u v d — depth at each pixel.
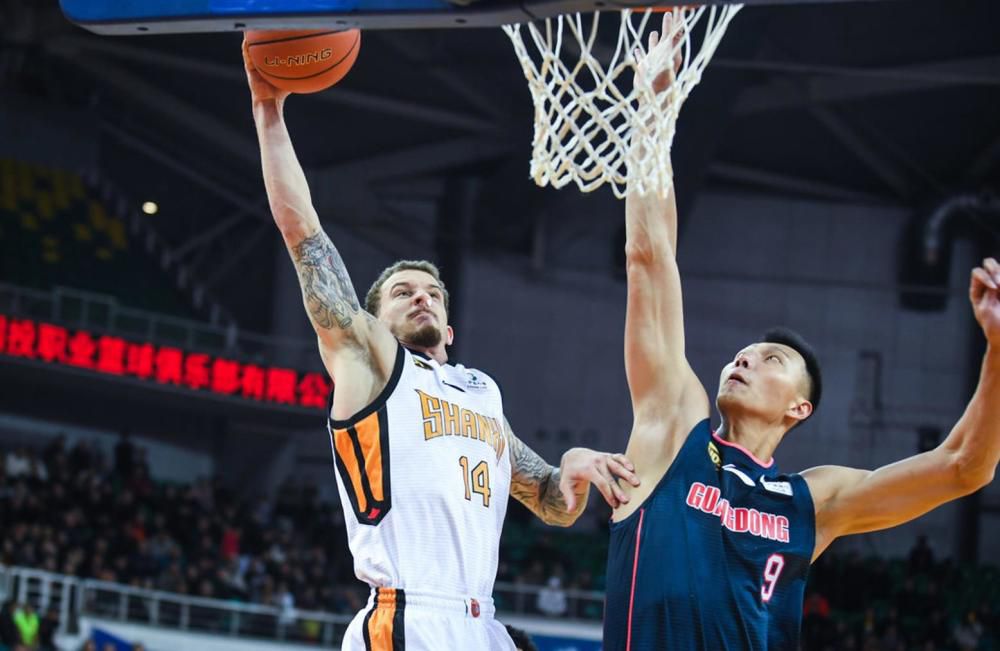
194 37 19.86
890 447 22.45
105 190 22.34
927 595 18.05
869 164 21.75
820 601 17.34
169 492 18.09
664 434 3.56
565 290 22.72
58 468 17.97
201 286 22.38
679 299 3.65
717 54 16.94
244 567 16.75
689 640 3.37
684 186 19.22
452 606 3.52
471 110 21.70
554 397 22.50
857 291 22.86
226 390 20.23
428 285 3.93
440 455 3.58
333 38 3.60
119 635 14.50
